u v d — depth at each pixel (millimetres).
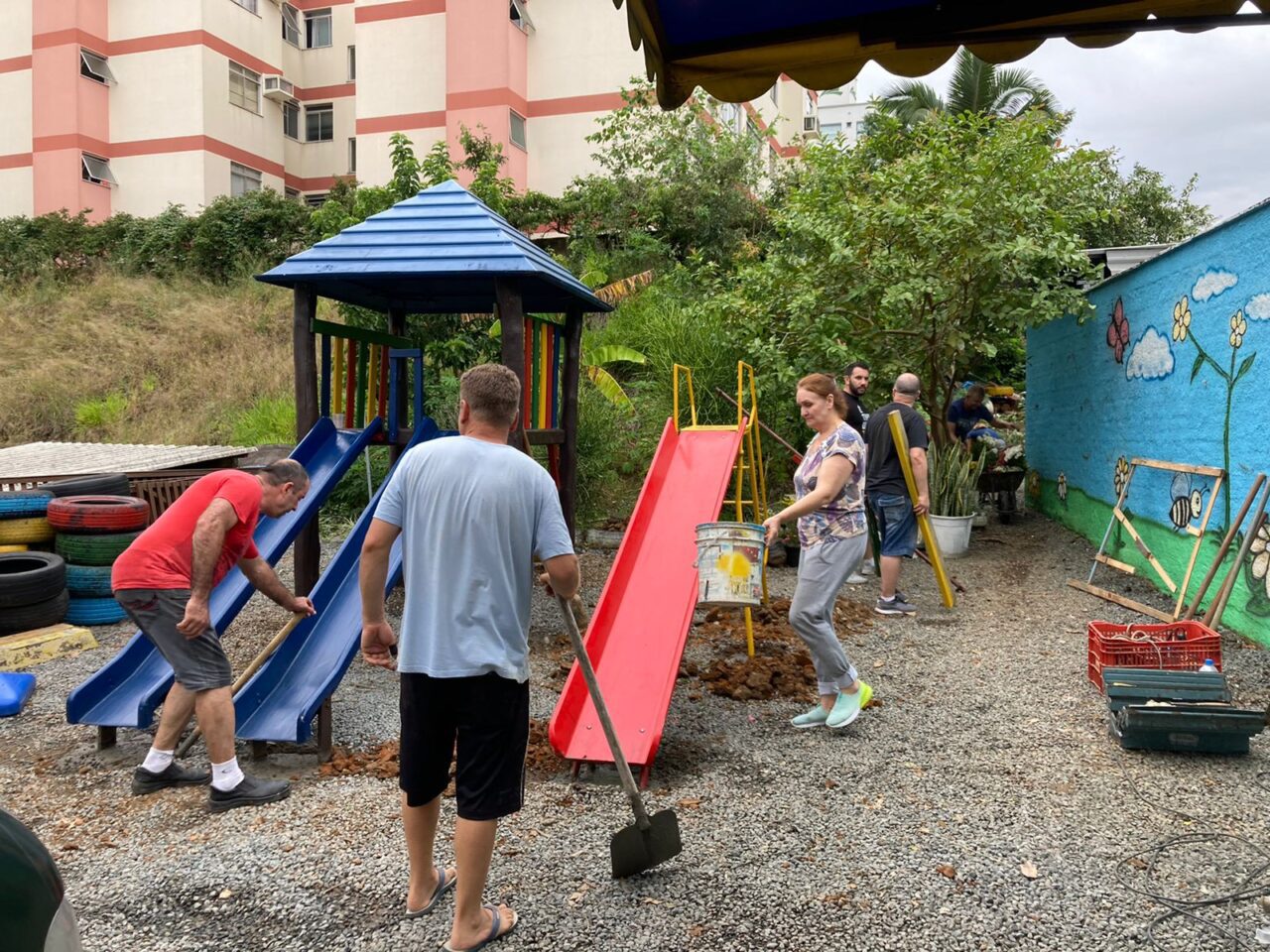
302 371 6410
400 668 2906
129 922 3148
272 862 3541
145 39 26469
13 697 5379
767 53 3584
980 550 9586
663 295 15664
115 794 4258
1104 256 11391
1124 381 8531
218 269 23375
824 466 4629
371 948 2967
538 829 3781
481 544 2842
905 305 9336
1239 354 6348
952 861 3451
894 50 3457
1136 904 3127
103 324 19812
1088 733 4758
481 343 11477
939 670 5867
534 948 2932
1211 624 5781
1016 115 22969
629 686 4680
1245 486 6266
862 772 4332
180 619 3967
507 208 13312
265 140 28672
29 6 26938
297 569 6672
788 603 7559
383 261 6059
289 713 4574
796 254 10680
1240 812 3820
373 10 23859
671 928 3033
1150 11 3041
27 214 27438
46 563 7289
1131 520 8305
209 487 4203
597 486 10312
